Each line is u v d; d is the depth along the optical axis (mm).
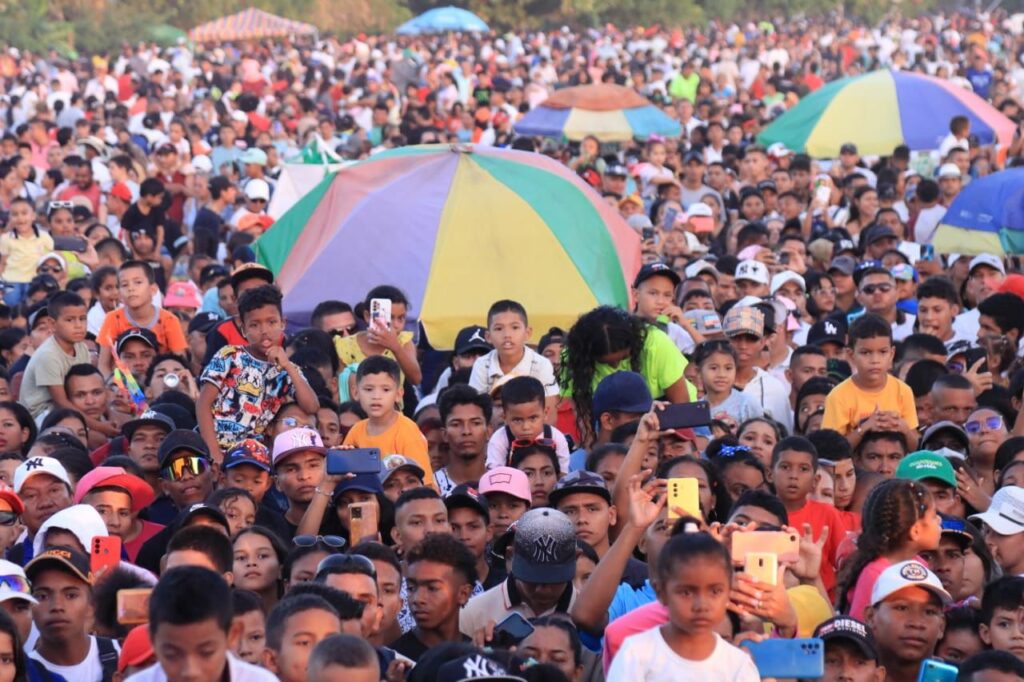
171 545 16938
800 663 13555
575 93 59000
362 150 59156
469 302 28859
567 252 29578
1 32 117562
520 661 14578
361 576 15992
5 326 32625
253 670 12352
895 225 41750
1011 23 139875
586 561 17938
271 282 27922
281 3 135125
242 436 23047
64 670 16359
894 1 160500
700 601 13281
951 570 18516
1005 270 36125
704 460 19672
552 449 21516
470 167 30625
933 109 52219
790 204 44781
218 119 71812
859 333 24125
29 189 51938
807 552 17031
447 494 22172
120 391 26438
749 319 25828
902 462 20297
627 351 23766
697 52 115750
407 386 26594
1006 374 27750
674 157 53844
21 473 20422
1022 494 19297
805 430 25109
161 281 40031
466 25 120500
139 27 125625
